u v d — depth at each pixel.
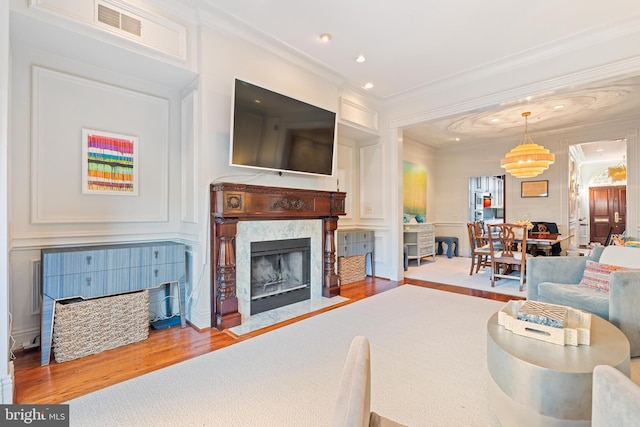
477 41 3.32
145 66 2.78
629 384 0.84
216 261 2.99
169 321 3.08
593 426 0.96
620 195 9.93
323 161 3.86
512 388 1.47
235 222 3.03
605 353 1.48
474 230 5.36
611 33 3.09
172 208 3.30
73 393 1.89
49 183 2.57
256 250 3.35
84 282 2.39
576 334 1.57
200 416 1.67
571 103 4.82
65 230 2.66
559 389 1.34
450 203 8.13
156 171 3.19
